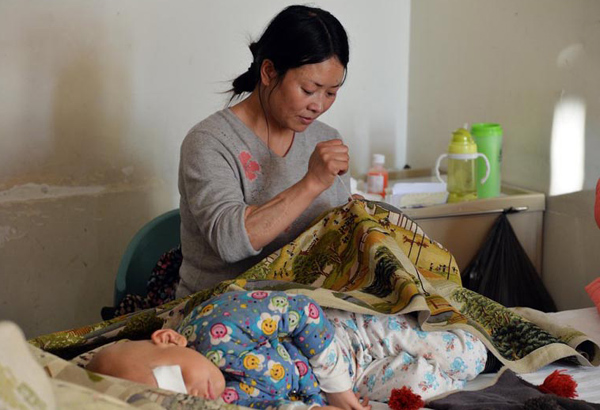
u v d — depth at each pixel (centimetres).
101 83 287
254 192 202
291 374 156
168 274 233
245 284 177
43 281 291
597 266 260
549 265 283
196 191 194
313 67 184
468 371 178
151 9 290
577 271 269
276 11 311
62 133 285
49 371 131
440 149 333
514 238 274
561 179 272
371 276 187
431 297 186
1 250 282
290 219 186
